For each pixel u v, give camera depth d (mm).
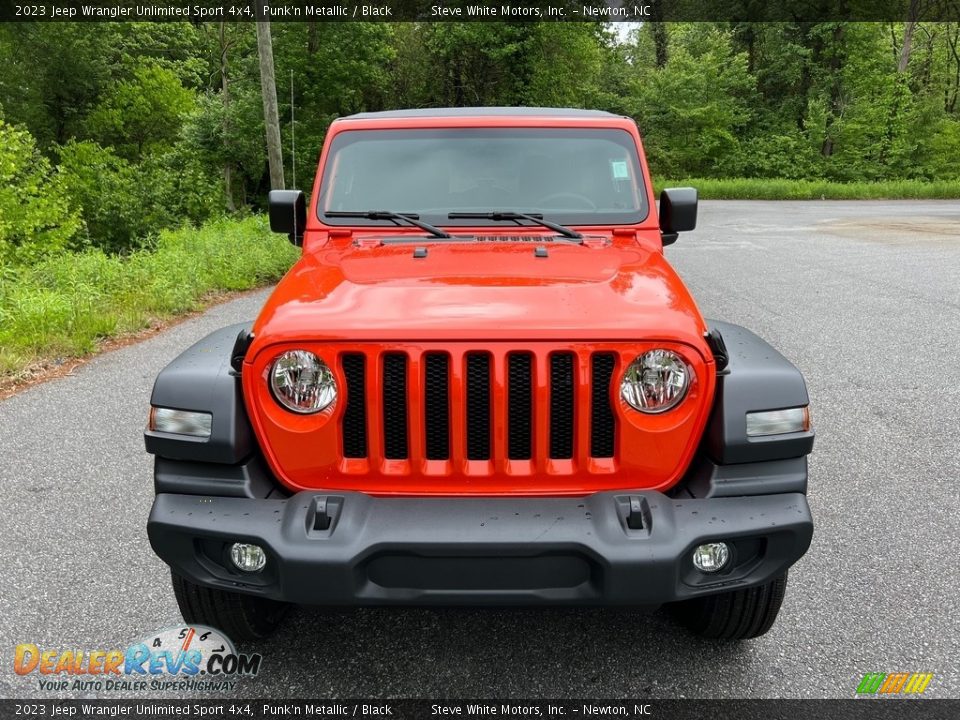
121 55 43438
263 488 2662
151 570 3764
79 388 6859
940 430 5727
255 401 2607
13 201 18547
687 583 2496
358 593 2461
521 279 2912
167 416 2660
